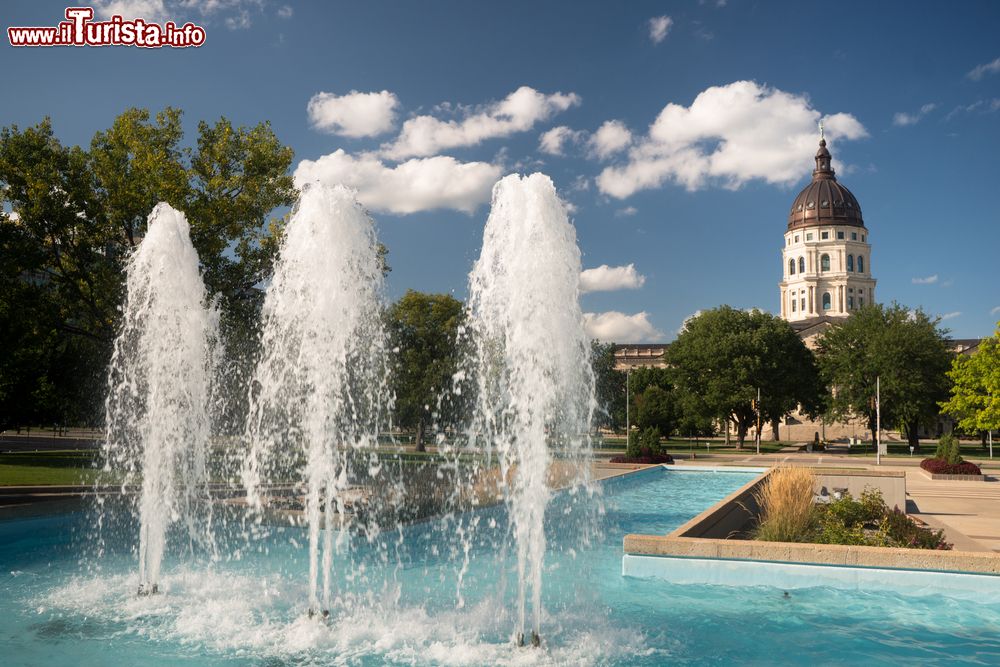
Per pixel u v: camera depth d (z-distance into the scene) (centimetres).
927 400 6138
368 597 930
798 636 770
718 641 757
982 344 4491
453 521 1502
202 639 760
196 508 1571
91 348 3069
